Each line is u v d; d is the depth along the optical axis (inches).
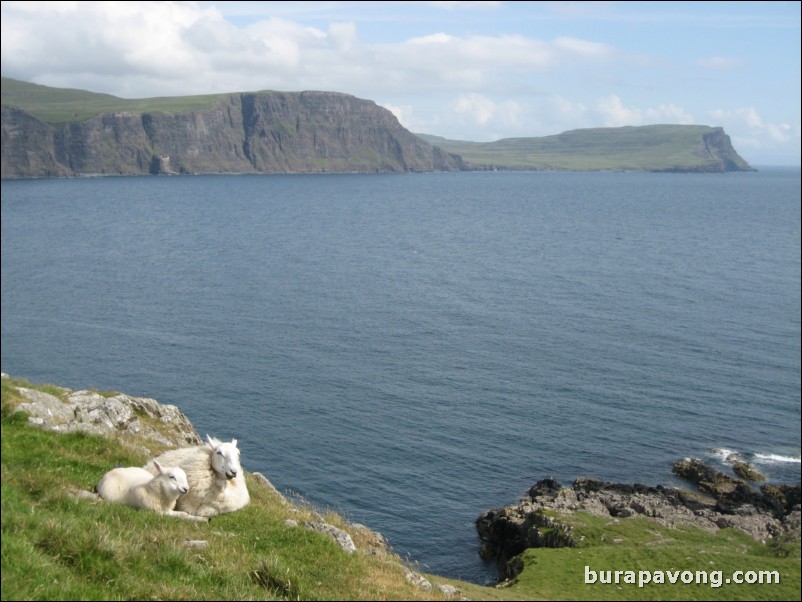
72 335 3516.2
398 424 2502.5
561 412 2674.7
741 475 2204.7
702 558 1341.0
